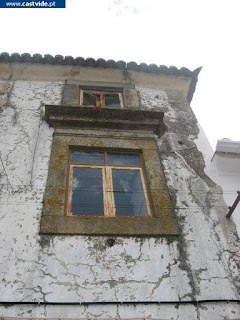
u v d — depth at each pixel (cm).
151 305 366
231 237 450
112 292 372
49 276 378
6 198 459
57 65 722
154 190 491
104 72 736
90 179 511
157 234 432
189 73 743
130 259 404
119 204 480
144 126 598
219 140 541
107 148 552
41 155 527
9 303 351
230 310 371
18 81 710
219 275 404
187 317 361
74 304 357
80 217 439
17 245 404
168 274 397
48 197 460
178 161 555
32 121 598
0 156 520
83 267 390
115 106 701
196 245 432
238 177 545
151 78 745
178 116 670
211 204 492
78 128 580
